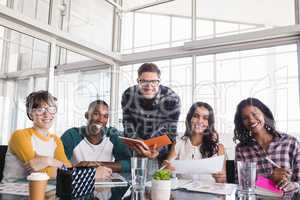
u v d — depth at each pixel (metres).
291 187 1.32
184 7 2.81
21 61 2.27
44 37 2.36
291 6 2.28
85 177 1.13
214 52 2.62
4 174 1.60
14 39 2.21
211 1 2.67
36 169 1.50
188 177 1.71
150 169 1.60
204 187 1.31
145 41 2.98
